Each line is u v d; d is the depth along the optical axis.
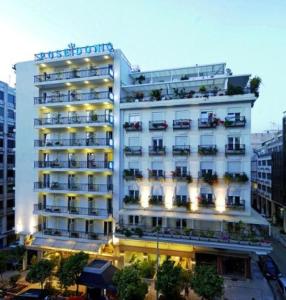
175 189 29.72
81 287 26.72
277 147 55.50
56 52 33.78
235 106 28.38
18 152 35.28
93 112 33.19
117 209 31.19
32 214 34.19
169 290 20.89
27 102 35.16
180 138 30.03
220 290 19.69
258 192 72.00
